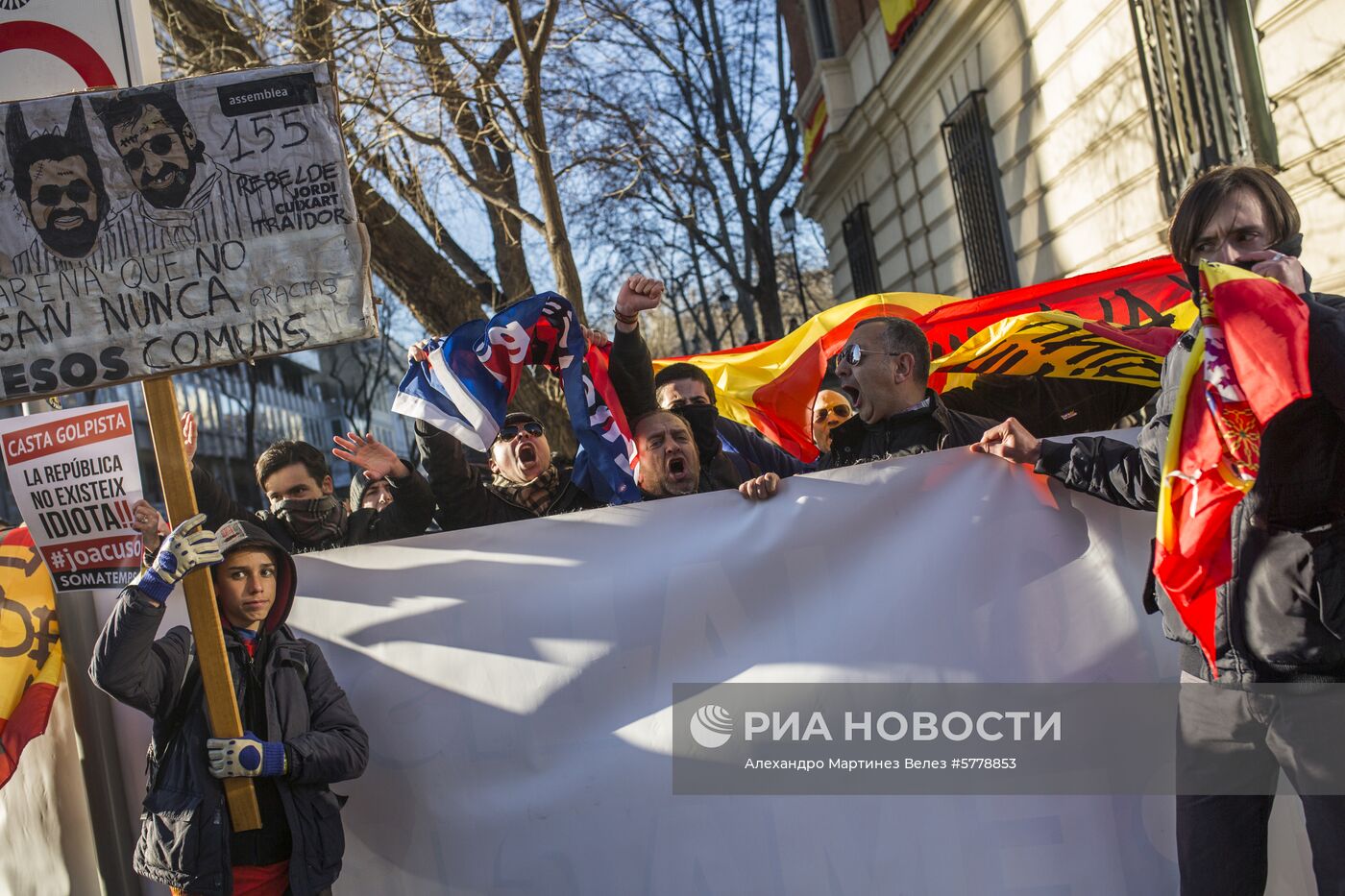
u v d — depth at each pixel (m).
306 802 2.75
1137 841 2.87
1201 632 2.32
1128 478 2.60
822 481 3.02
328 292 2.69
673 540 3.07
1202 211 2.41
